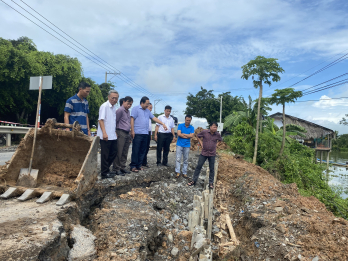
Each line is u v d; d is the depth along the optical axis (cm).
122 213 425
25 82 1752
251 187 685
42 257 246
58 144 479
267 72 1212
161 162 846
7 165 423
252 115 1672
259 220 501
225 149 1530
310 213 505
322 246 388
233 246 476
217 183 799
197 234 388
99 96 2461
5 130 1255
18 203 366
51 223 305
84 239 328
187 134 707
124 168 639
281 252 397
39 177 455
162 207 522
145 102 637
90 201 455
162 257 385
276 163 1252
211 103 3631
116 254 313
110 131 532
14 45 1919
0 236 262
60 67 1920
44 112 2369
